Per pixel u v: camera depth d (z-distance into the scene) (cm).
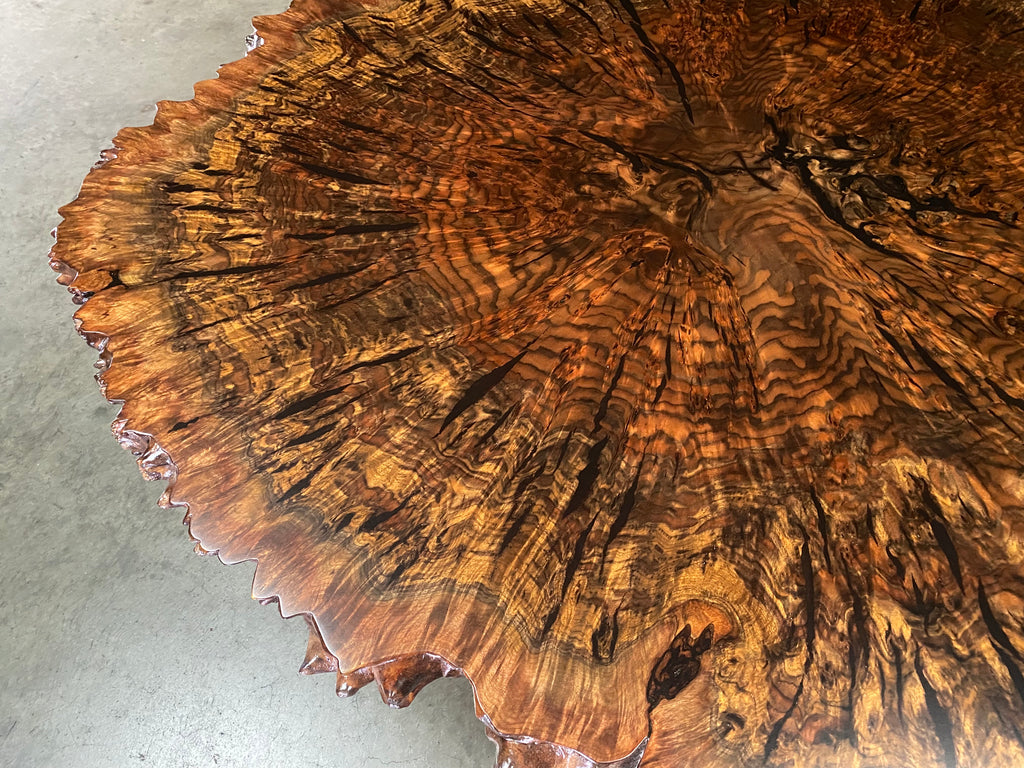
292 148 111
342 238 101
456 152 111
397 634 73
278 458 83
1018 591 73
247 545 78
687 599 74
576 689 70
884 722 68
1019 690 68
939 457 81
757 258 98
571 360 90
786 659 71
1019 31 127
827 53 126
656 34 130
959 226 102
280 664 125
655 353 90
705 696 69
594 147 112
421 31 129
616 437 84
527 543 77
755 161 110
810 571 75
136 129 112
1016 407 85
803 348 90
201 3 234
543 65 125
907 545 76
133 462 147
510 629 72
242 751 118
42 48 217
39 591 132
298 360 90
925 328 92
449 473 81
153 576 134
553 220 103
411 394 87
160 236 101
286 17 129
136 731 120
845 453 82
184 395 87
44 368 158
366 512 79
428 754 119
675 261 98
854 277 96
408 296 95
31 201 183
